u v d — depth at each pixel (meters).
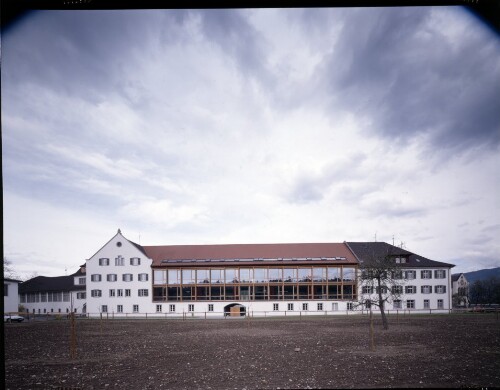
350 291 67.00
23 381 15.79
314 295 63.00
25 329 39.19
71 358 20.86
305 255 65.75
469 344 24.28
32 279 82.94
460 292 80.38
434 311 61.94
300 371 16.70
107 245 64.62
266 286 68.06
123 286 63.69
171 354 21.75
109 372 17.25
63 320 53.59
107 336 31.47
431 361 18.66
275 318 51.28
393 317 50.06
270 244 69.81
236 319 51.34
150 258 65.31
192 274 64.38
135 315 62.03
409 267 64.12
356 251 67.06
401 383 14.44
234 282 63.72
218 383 14.94
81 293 73.50
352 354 20.84
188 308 62.19
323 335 30.02
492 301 76.62
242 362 18.95
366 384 14.33
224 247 69.31
